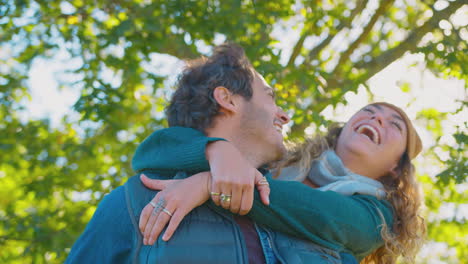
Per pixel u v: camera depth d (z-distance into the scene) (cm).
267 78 509
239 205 164
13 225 561
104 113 548
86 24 564
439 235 655
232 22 546
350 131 258
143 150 186
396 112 262
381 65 609
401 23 647
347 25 619
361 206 206
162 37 543
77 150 579
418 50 536
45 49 543
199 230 162
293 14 587
